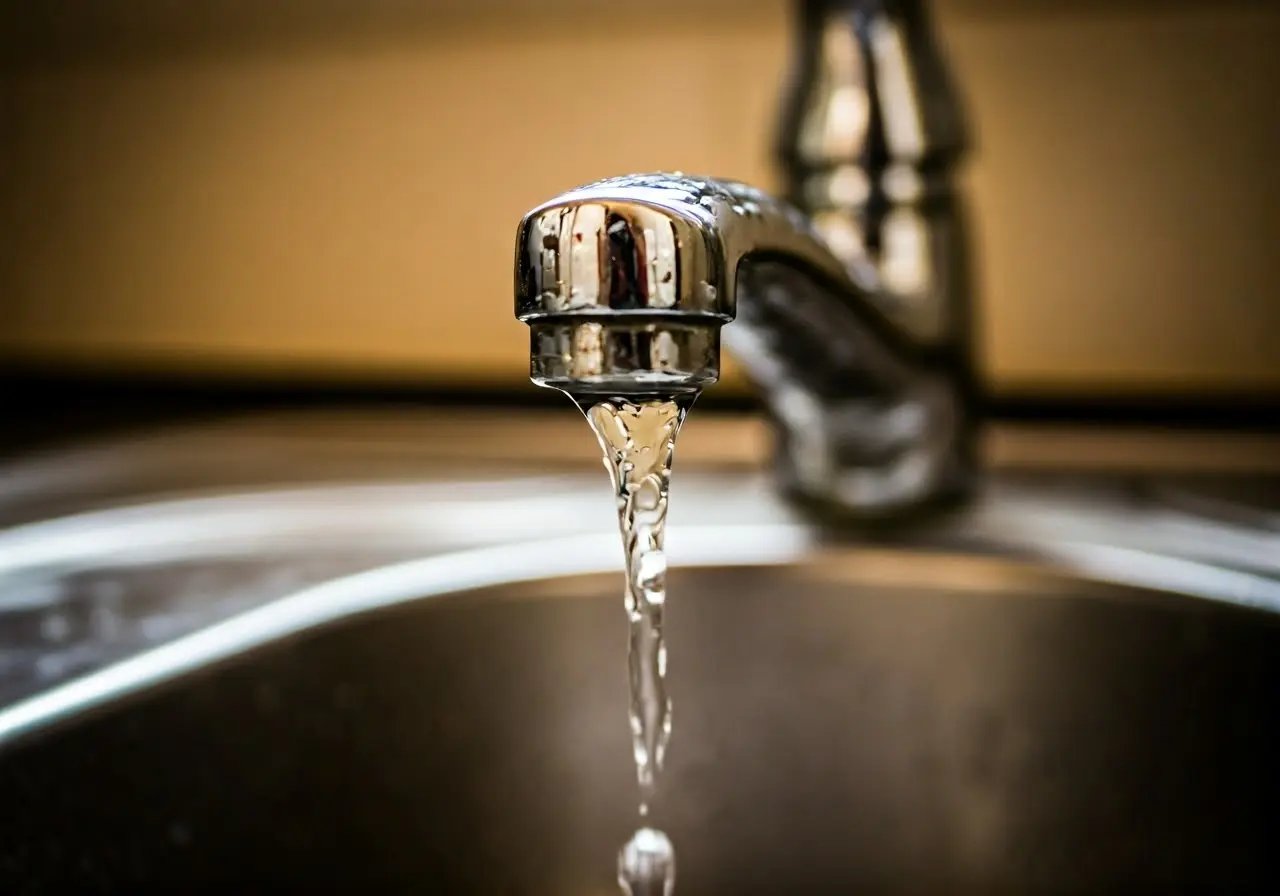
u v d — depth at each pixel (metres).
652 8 0.70
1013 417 0.67
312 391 0.75
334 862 0.37
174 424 0.77
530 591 0.42
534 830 0.41
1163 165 0.64
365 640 0.38
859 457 0.46
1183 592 0.41
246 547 0.47
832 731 0.44
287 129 0.75
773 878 0.43
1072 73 0.65
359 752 0.38
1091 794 0.42
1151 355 0.65
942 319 0.45
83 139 0.77
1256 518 0.49
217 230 0.76
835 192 0.44
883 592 0.45
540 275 0.22
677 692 0.45
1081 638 0.42
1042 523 0.50
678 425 0.25
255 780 0.35
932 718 0.44
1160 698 0.41
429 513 0.53
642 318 0.22
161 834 0.33
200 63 0.75
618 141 0.71
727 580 0.45
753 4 0.69
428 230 0.73
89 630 0.36
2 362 0.79
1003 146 0.66
